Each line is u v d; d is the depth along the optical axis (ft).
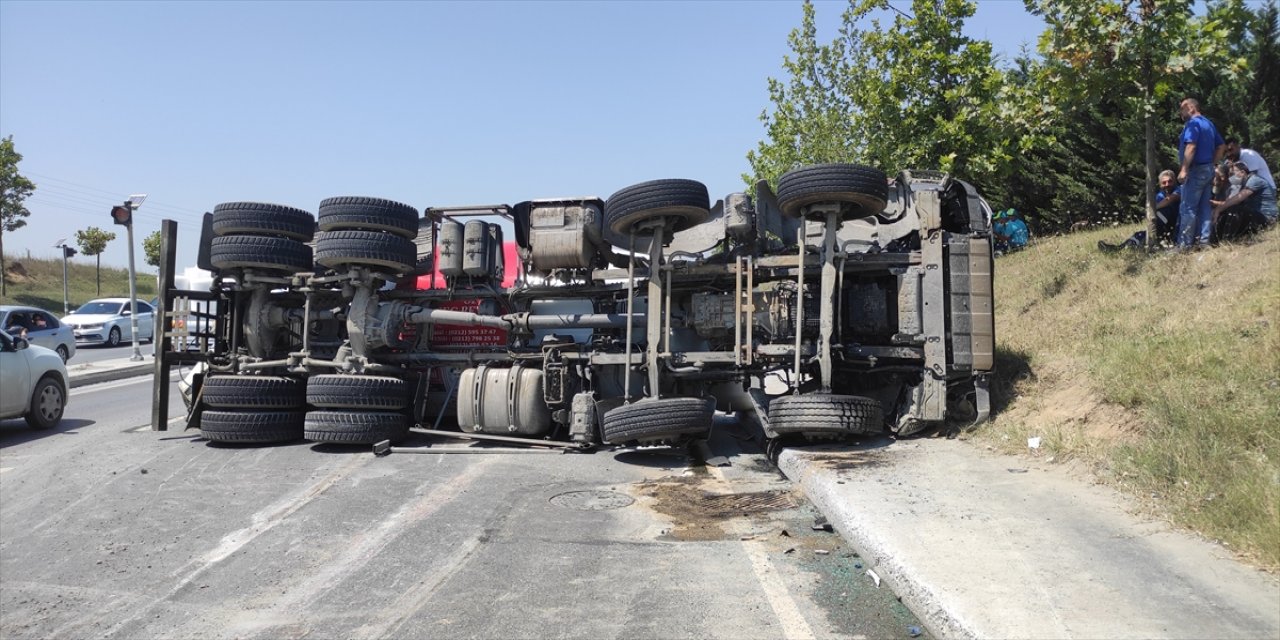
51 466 28.96
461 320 31.42
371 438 29.73
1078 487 19.24
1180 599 12.80
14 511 23.52
